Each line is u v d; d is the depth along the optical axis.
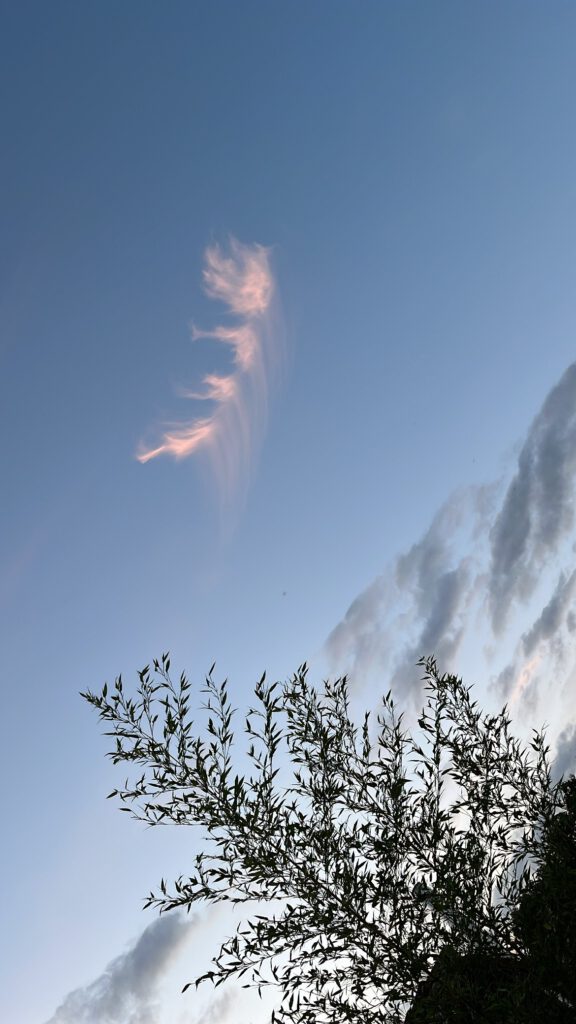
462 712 5.82
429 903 4.92
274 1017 4.80
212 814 5.16
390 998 4.75
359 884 4.91
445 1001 4.53
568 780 5.52
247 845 5.14
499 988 4.49
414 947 4.80
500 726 5.68
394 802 5.32
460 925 4.82
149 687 5.50
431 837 5.15
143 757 5.34
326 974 4.87
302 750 5.59
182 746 5.32
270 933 4.87
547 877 4.77
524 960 4.63
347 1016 4.77
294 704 5.73
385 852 5.13
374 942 4.87
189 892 5.14
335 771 5.54
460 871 5.06
